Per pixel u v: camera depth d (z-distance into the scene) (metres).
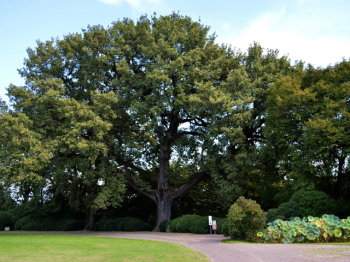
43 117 28.14
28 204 41.62
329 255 9.83
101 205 29.14
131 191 42.59
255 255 10.88
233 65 32.66
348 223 15.32
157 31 32.41
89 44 31.89
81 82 32.22
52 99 27.23
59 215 41.69
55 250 14.25
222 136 29.02
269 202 32.34
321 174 23.06
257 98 30.38
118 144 32.72
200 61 31.64
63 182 33.47
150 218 40.25
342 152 21.97
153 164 38.59
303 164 23.22
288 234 15.53
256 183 33.81
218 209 41.53
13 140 24.44
